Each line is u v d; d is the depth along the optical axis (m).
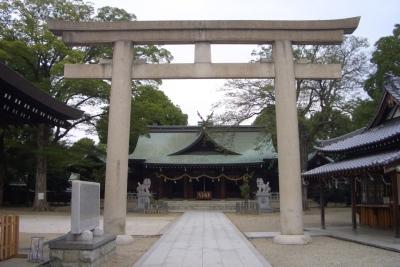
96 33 15.15
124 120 14.73
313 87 34.34
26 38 30.72
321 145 29.52
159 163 44.59
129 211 37.03
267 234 17.58
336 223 22.97
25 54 29.58
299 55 34.00
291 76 15.02
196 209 40.75
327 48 34.38
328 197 44.91
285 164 14.62
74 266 8.52
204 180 47.16
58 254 8.57
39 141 32.53
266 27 15.07
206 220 26.55
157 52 32.22
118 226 14.23
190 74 15.08
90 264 8.51
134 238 16.58
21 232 18.31
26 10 30.69
